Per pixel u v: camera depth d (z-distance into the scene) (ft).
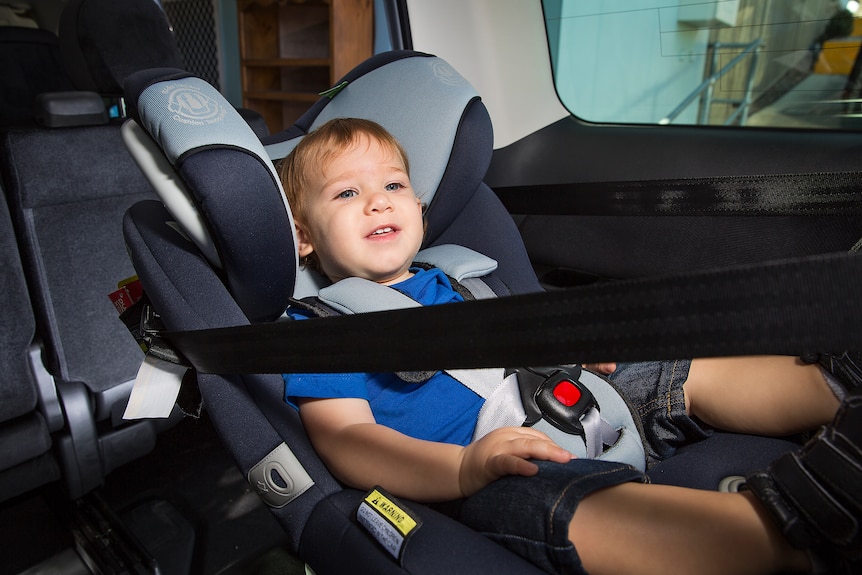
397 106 3.59
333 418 2.56
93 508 4.51
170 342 2.55
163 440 5.41
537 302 1.52
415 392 2.81
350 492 2.39
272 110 9.13
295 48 8.61
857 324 1.28
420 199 3.51
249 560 4.20
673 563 1.89
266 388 2.54
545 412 2.69
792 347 1.34
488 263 3.46
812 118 4.66
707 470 2.55
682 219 4.49
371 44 7.57
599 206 3.69
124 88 2.55
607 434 2.76
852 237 3.86
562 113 5.88
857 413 1.80
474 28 5.40
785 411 2.61
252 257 2.50
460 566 1.87
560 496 1.99
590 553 1.94
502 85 5.59
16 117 5.90
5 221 3.96
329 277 3.39
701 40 5.04
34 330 4.15
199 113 2.41
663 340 1.42
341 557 2.11
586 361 1.49
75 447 4.34
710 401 2.82
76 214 4.44
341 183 3.13
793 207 3.02
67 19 3.96
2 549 4.23
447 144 3.47
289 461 2.39
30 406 4.18
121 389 4.60
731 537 1.89
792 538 1.83
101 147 4.48
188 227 2.45
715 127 5.02
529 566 1.87
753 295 1.34
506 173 5.66
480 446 2.27
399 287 3.18
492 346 1.59
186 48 9.74
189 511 4.64
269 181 2.45
